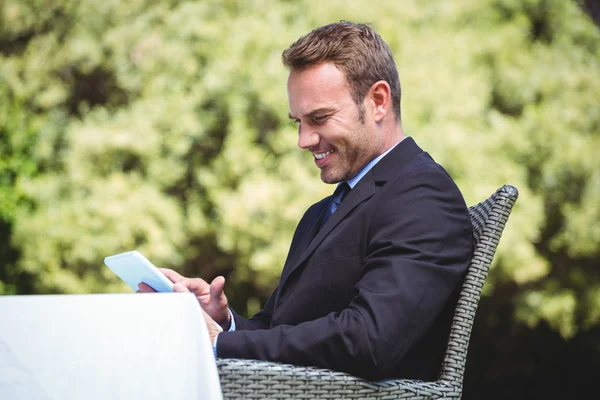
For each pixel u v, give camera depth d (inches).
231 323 101.0
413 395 78.0
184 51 398.6
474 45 393.7
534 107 392.2
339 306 87.4
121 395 62.1
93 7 420.5
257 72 378.9
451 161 345.7
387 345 75.5
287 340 76.9
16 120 407.5
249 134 374.6
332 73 92.7
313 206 112.1
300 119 94.6
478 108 363.9
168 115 383.6
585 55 416.5
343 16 388.5
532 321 382.6
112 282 377.1
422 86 364.2
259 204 349.4
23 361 61.6
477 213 90.7
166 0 420.2
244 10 408.5
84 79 427.2
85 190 385.1
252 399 72.9
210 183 375.9
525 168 368.2
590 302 386.6
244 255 364.2
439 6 406.9
